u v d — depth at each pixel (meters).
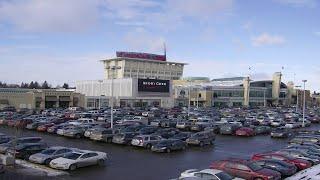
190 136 50.06
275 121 78.75
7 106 108.25
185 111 111.25
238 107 158.25
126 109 109.50
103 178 29.89
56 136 55.28
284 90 195.75
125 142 47.88
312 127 80.81
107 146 47.09
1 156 34.62
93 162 34.34
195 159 39.50
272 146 50.09
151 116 87.19
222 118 82.94
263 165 30.22
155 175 31.36
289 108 162.38
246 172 27.55
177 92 156.75
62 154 34.56
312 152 38.34
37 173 30.50
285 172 29.64
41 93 116.31
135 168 34.19
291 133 61.50
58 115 83.12
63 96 121.44
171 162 37.50
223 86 169.88
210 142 50.94
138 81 138.00
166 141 44.25
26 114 82.94
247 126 66.75
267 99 188.75
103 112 92.50
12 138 43.03
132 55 197.12
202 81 197.25
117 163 36.47
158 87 142.38
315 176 26.48
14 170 31.50
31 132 59.69
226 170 28.23
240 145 50.94
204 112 107.38
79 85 165.12
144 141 45.59
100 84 152.50
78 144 47.94
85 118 69.94
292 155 35.78
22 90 116.31
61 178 29.30
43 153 34.91
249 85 177.00
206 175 24.75
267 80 189.62
